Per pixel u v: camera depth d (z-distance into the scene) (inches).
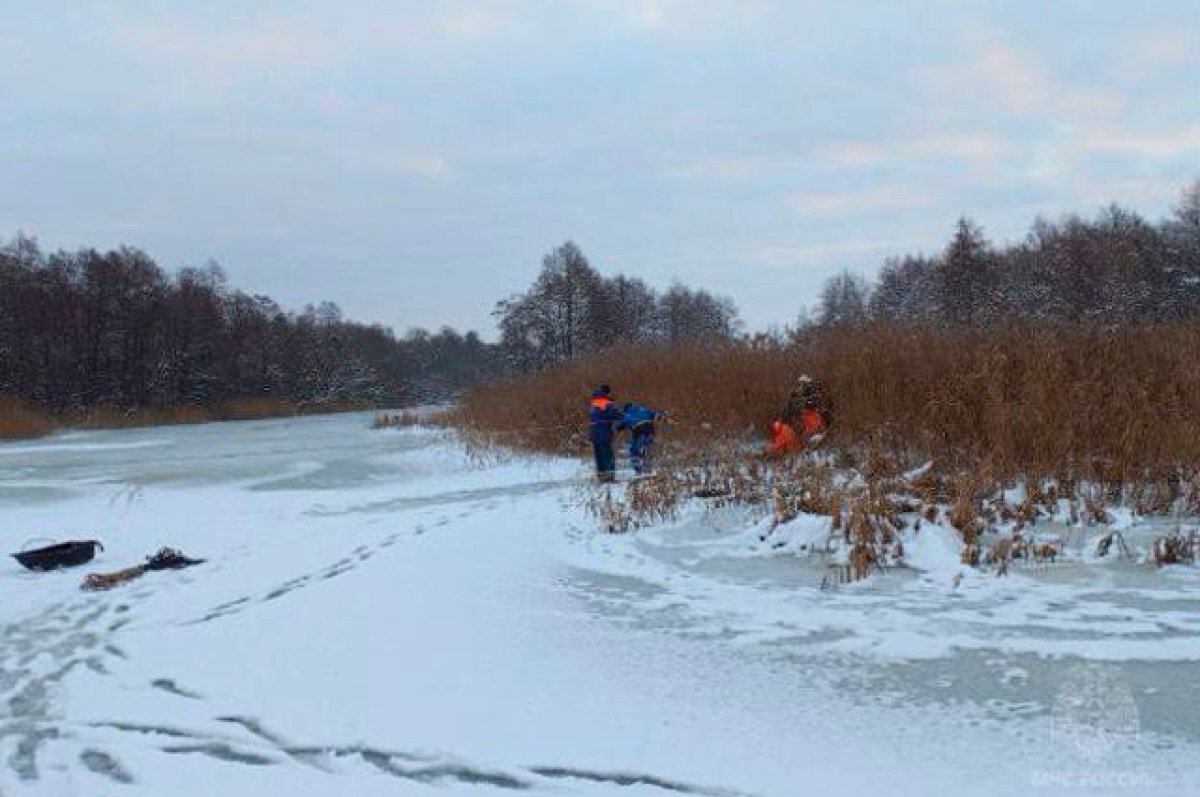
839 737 208.2
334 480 751.7
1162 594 298.7
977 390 522.6
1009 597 303.9
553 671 260.4
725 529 431.5
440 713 235.1
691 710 228.7
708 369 789.9
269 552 444.8
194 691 260.5
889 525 366.0
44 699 261.0
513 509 526.9
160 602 361.7
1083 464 433.4
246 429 1814.7
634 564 380.2
